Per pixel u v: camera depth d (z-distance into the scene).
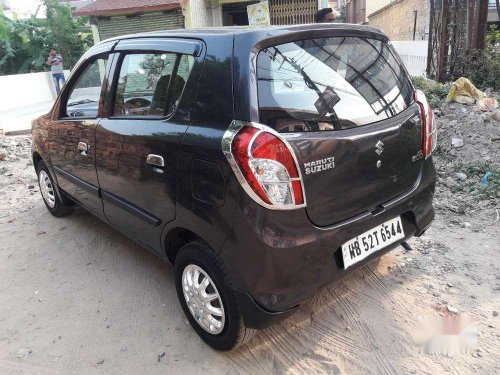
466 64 8.77
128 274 3.58
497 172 4.74
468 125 5.96
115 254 3.91
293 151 2.16
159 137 2.64
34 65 20.73
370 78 2.66
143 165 2.80
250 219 2.14
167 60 2.76
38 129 4.36
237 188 2.17
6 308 3.24
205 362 2.61
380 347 2.64
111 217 3.43
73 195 4.04
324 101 2.38
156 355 2.69
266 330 2.83
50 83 16.73
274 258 2.16
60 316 3.11
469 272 3.29
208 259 2.45
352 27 2.69
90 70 3.62
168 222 2.69
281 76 2.29
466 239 3.74
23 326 3.03
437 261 3.45
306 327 2.84
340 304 3.04
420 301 3.00
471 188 4.59
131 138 2.89
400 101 2.79
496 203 4.24
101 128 3.24
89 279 3.54
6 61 20.86
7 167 6.68
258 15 12.47
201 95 2.44
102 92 3.34
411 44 11.68
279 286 2.22
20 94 15.30
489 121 5.96
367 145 2.45
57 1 20.33
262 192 2.11
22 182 6.01
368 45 2.76
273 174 2.11
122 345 2.79
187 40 2.67
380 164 2.54
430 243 3.71
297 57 2.38
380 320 2.86
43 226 4.55
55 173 4.23
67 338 2.88
